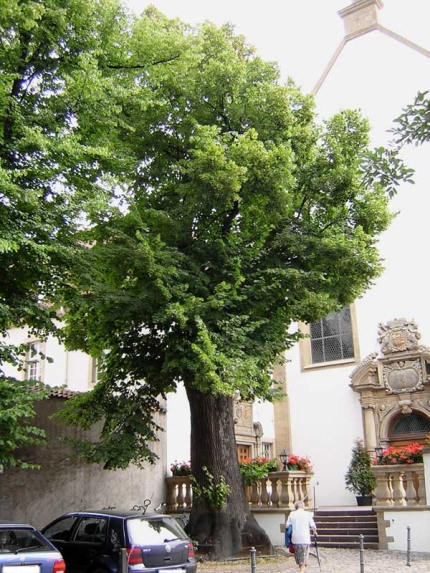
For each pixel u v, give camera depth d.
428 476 15.12
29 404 9.70
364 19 26.06
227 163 12.02
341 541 16.22
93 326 13.67
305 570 12.13
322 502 21.98
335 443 22.34
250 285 13.35
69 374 23.39
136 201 13.78
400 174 6.57
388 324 22.17
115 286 12.86
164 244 12.12
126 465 13.15
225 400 14.26
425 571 12.00
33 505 14.05
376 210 14.21
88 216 11.91
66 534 9.89
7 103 9.55
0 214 9.16
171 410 19.62
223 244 13.07
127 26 12.15
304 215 14.62
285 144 13.55
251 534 13.56
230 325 12.30
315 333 24.05
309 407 23.25
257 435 22.75
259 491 16.97
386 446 21.25
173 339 12.33
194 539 13.27
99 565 9.02
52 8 10.13
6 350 9.95
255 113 13.76
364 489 20.84
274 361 13.22
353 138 14.59
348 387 22.59
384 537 15.45
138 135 13.94
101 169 11.38
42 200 10.29
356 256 13.08
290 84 14.85
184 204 13.20
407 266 22.52
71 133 10.28
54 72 10.66
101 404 14.09
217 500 13.45
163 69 12.39
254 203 13.27
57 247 9.96
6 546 7.71
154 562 8.89
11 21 9.22
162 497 18.06
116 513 9.66
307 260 13.58
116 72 11.73
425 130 6.29
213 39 14.38
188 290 12.67
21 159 9.93
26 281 10.75
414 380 21.14
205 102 13.89
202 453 13.86
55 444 14.91
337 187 14.08
